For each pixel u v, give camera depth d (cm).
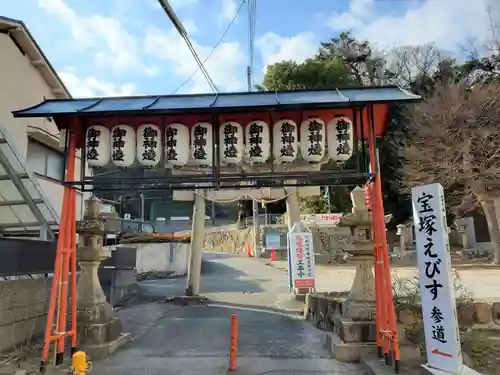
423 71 3822
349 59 4338
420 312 740
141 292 1688
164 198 4897
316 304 1080
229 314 1228
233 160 677
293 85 3344
